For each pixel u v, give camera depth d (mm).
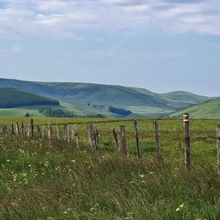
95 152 27484
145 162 18781
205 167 16000
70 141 35156
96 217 11938
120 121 108812
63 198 14336
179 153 33594
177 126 83438
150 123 98125
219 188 13188
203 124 91875
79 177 16812
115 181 15852
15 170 23500
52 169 21688
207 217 10859
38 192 15180
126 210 12164
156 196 13453
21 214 13570
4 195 16297
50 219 12602
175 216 11180
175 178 14734
